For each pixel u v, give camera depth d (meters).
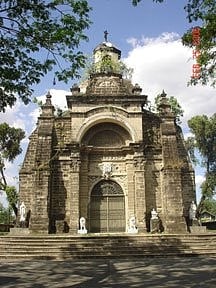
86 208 34.25
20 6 12.91
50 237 25.91
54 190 34.28
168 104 36.44
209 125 56.34
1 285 13.28
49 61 13.63
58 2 13.04
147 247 24.53
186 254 23.53
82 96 35.44
